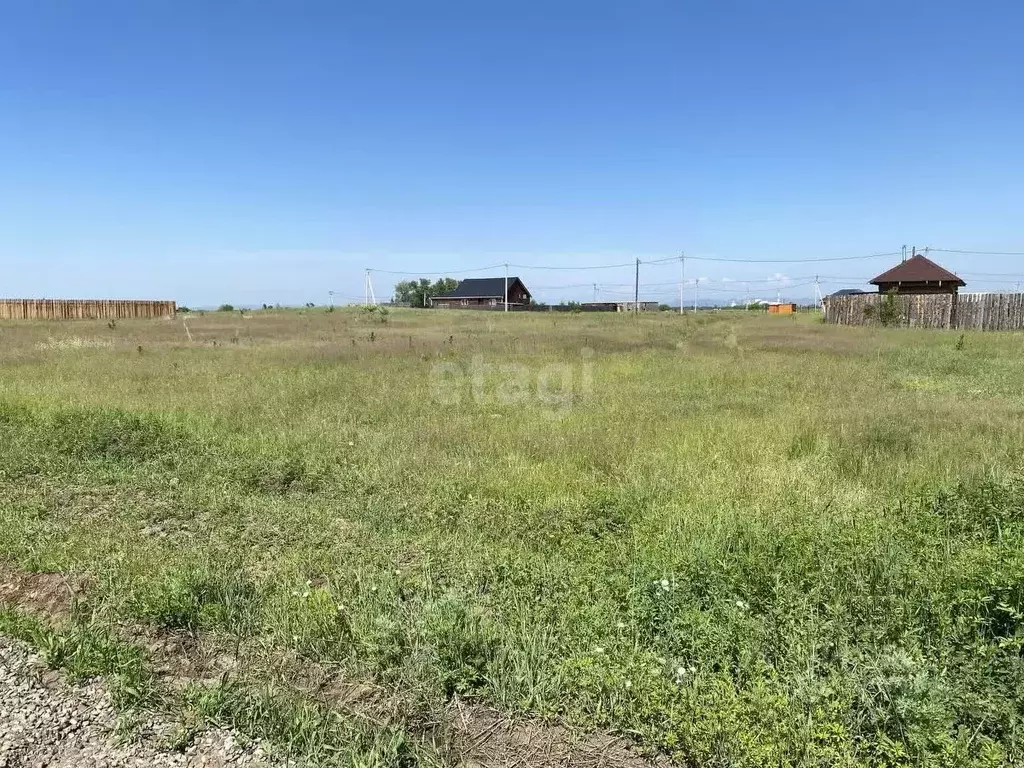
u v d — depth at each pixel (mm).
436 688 2695
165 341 19125
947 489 4594
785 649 2840
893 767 2209
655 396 9391
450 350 15117
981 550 3459
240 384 10117
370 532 4531
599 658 2779
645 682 2613
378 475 5699
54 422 7352
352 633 3051
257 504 5082
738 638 2883
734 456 6043
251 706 2564
